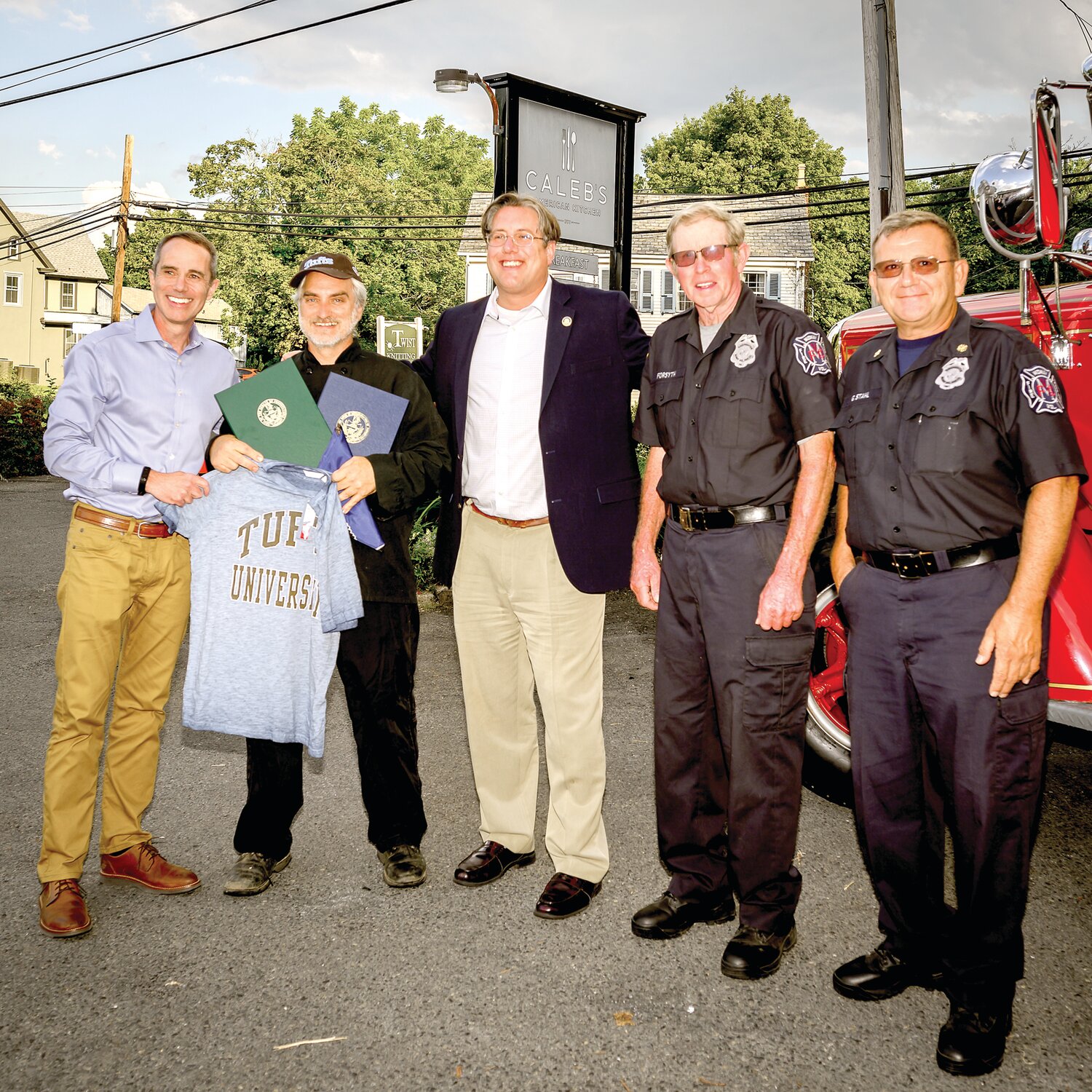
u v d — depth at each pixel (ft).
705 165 150.20
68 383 9.43
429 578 24.93
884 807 8.10
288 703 9.53
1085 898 9.87
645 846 11.16
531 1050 7.58
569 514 9.65
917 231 7.48
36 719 15.47
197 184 130.93
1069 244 14.06
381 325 50.16
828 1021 7.95
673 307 109.29
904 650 7.75
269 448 9.32
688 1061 7.46
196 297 9.61
